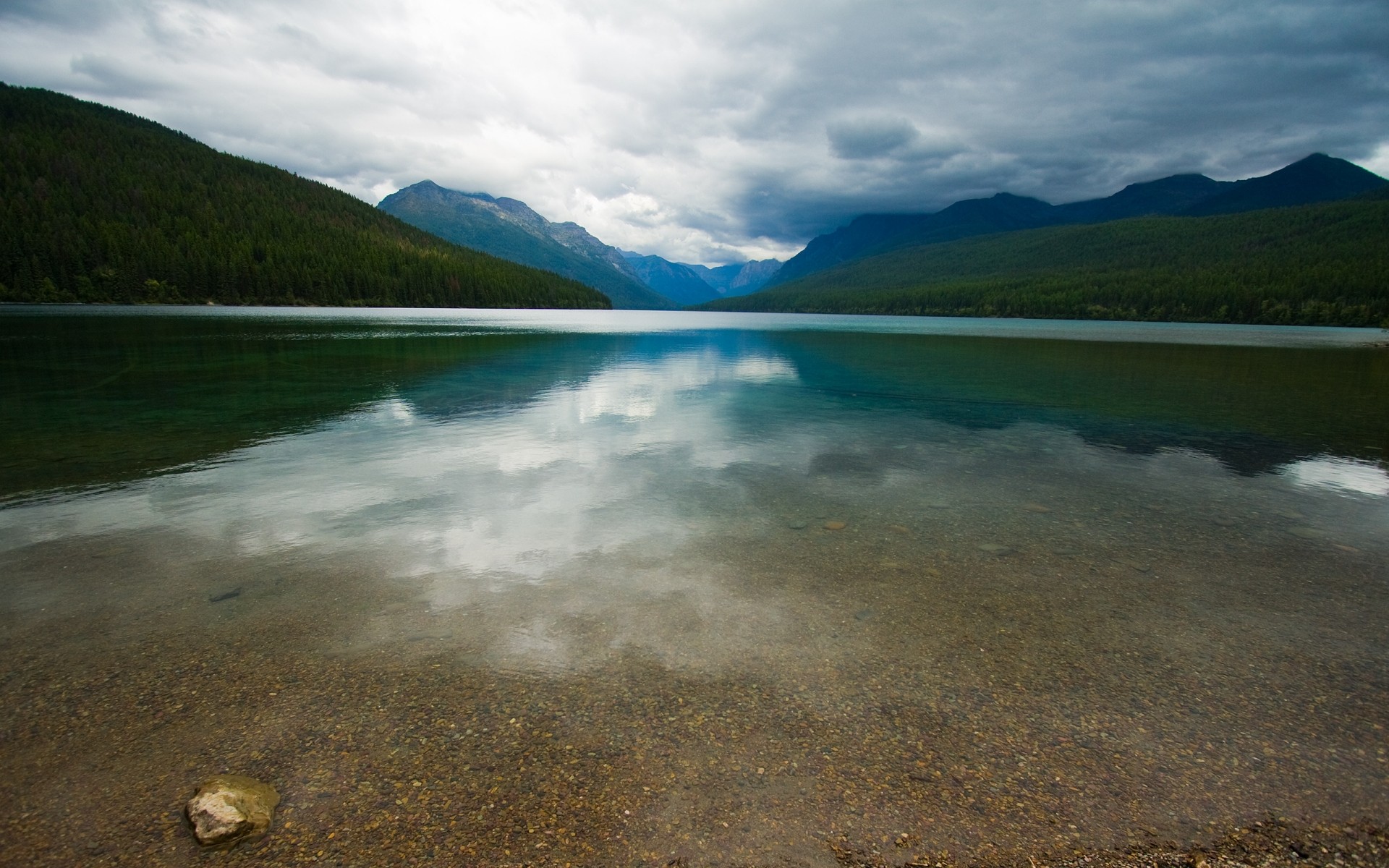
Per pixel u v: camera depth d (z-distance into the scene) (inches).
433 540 279.0
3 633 193.3
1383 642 201.5
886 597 228.1
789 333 2463.1
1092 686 175.8
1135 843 123.3
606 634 199.2
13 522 292.4
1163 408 681.6
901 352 1517.0
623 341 1765.5
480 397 695.7
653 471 403.2
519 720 157.5
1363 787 138.6
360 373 882.1
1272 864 118.5
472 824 125.5
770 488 367.9
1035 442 505.0
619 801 132.3
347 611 211.8
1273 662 188.9
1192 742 153.1
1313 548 281.9
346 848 118.9
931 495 358.3
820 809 131.0
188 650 186.2
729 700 166.9
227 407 599.8
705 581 240.1
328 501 331.3
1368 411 671.1
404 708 161.0
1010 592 233.3
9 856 115.5
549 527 298.2
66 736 148.5
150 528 287.1
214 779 133.1
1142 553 273.1
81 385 711.7
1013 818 129.3
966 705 166.6
